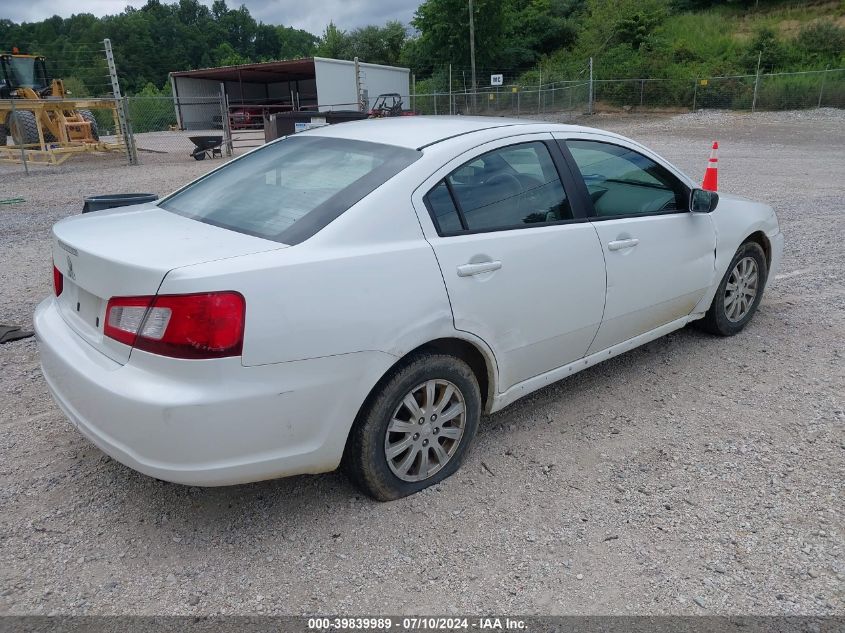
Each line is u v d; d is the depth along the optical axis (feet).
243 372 7.79
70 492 9.98
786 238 26.66
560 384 13.78
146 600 7.91
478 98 107.34
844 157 55.98
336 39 194.80
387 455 9.38
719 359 14.90
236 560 8.58
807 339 16.07
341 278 8.43
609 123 93.97
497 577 8.30
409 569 8.44
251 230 9.18
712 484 10.20
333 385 8.43
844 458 10.90
